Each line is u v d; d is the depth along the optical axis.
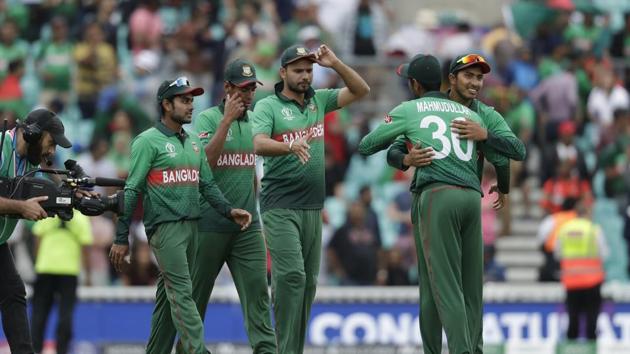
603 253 65.62
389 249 69.88
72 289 58.94
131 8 83.69
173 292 41.16
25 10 85.31
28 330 41.19
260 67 76.56
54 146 41.00
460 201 40.25
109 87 79.50
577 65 81.12
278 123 43.25
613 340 67.19
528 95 78.50
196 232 41.84
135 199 40.88
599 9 85.75
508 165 41.94
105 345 66.62
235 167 43.12
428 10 92.50
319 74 77.25
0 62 80.25
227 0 85.31
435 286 40.31
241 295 43.53
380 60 80.62
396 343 66.88
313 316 66.94
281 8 85.94
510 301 67.25
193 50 80.62
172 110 41.38
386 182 74.94
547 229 67.94
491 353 67.12
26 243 60.91
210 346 66.12
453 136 40.53
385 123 40.94
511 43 80.25
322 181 43.94
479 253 41.06
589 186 75.44
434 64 41.44
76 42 83.44
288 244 43.06
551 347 66.88
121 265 41.16
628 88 84.00
